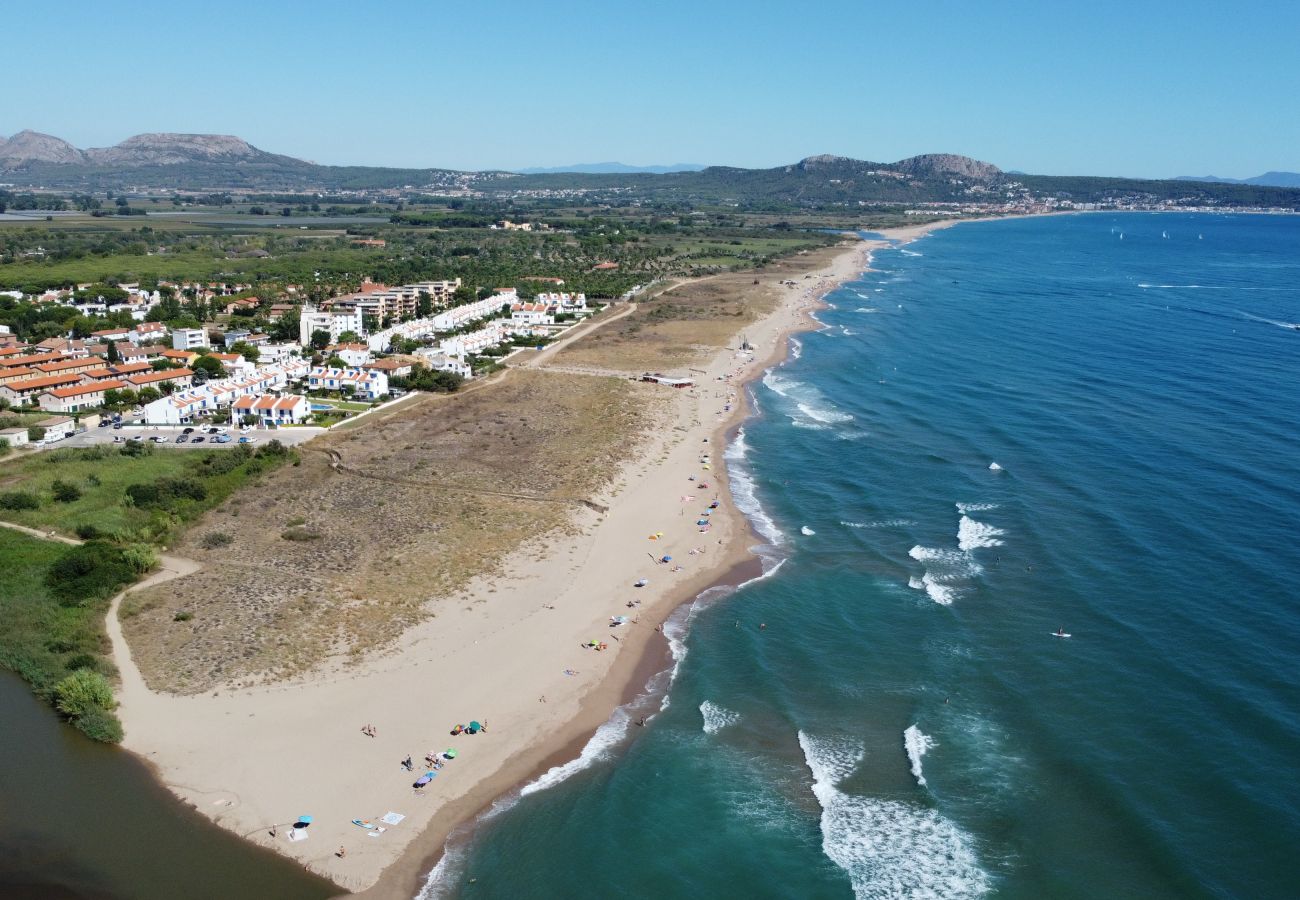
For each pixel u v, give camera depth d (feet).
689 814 216.13
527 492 413.59
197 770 224.94
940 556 346.74
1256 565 320.91
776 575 337.72
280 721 243.19
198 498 393.91
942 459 453.17
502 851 203.72
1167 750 229.66
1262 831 200.95
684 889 194.08
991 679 265.54
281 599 306.35
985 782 223.30
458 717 248.32
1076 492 398.21
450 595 314.55
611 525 381.60
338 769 226.38
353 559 339.16
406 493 408.26
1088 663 269.64
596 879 196.44
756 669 274.77
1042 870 195.93
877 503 402.11
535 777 228.02
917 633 293.23
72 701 243.40
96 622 291.79
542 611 307.17
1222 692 250.16
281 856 200.34
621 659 281.74
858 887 193.77
